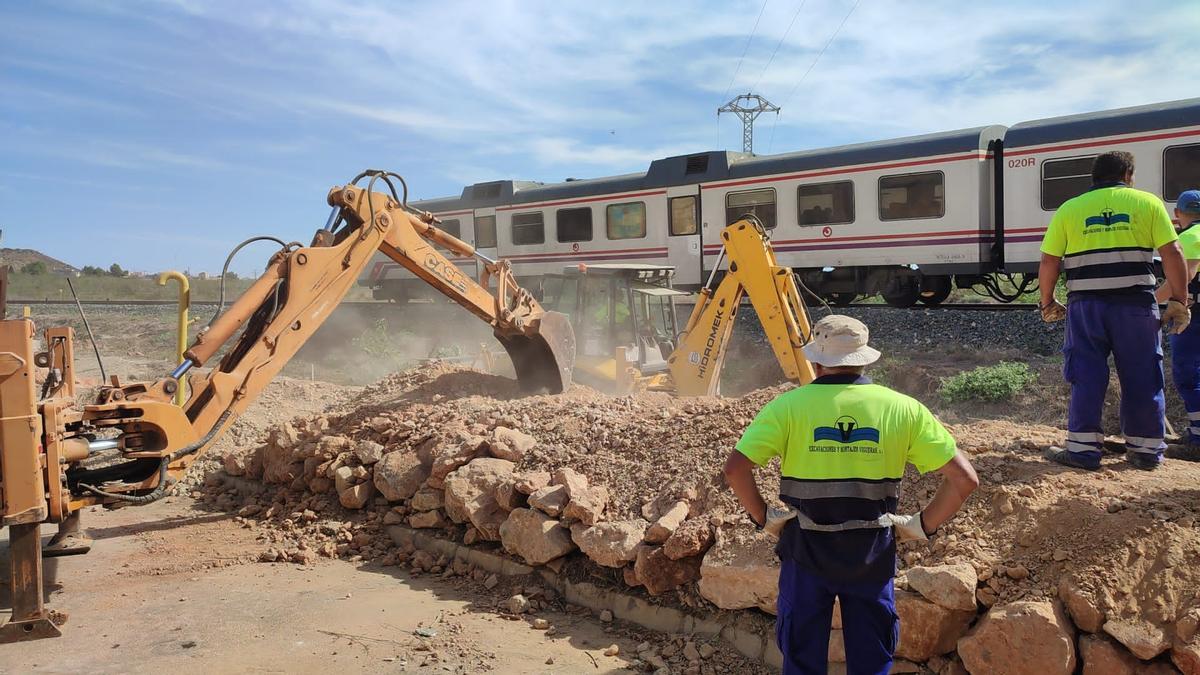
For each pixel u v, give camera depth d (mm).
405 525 6422
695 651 4410
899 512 4469
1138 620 3512
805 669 3186
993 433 5438
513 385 8875
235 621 4902
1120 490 4203
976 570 3912
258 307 6406
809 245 17938
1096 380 4598
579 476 5621
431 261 7527
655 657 4395
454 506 5973
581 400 7562
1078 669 3578
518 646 4578
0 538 6773
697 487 5176
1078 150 14484
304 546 6266
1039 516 4090
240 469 8133
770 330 9445
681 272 20219
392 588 5508
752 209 18828
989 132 15766
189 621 4902
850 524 3113
